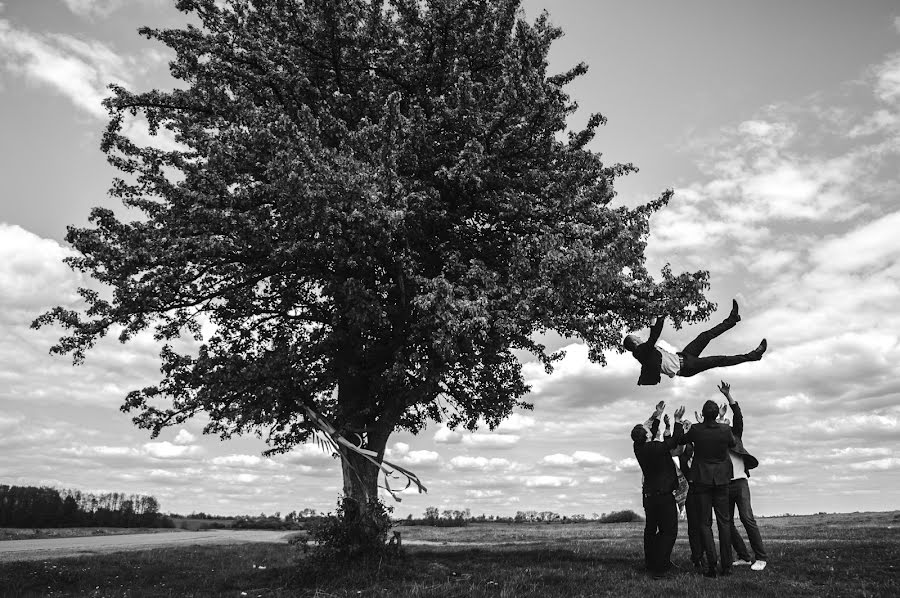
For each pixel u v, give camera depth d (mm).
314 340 14805
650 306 14500
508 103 14984
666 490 11516
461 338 13344
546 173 15492
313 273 14898
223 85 16859
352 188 12281
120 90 15961
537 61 16172
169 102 16344
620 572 11945
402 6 16891
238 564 17891
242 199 14336
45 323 14758
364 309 13492
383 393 15789
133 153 15914
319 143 13539
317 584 12258
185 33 16641
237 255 14688
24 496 55250
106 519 60344
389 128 14461
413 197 14047
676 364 13031
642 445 11789
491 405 17859
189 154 16578
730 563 11375
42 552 22922
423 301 12930
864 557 12938
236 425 15930
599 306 15383
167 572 16094
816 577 10922
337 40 16594
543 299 13219
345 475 15312
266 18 17047
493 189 15398
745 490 12062
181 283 14781
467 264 15297
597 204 15719
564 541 22688
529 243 14359
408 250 14273
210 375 14031
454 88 15734
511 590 10195
